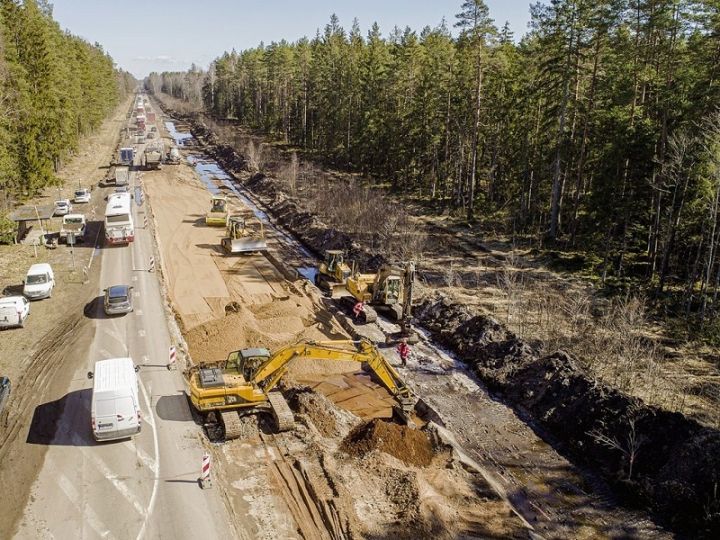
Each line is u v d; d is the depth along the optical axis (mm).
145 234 48750
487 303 34656
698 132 33500
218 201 55000
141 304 33531
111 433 19766
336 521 16797
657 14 37875
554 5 42406
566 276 39250
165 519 16531
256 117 127250
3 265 39500
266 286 39156
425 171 67625
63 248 44188
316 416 22656
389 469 19500
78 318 31391
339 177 74438
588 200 40625
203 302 35844
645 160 35500
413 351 30109
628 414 21609
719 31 32469
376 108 71250
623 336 26641
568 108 45594
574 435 22641
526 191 52562
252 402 21625
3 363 26094
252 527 16484
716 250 32656
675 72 38969
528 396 25234
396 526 16859
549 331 29922
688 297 32188
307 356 22172
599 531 18156
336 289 36500
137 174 77938
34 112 58500
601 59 44250
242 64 142750
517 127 52969
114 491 17672
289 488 18297
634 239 38469
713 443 19234
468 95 57969
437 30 77000
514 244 45500
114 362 21438
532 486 20266
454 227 53188
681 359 27234
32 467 18766
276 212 61344
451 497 18828
